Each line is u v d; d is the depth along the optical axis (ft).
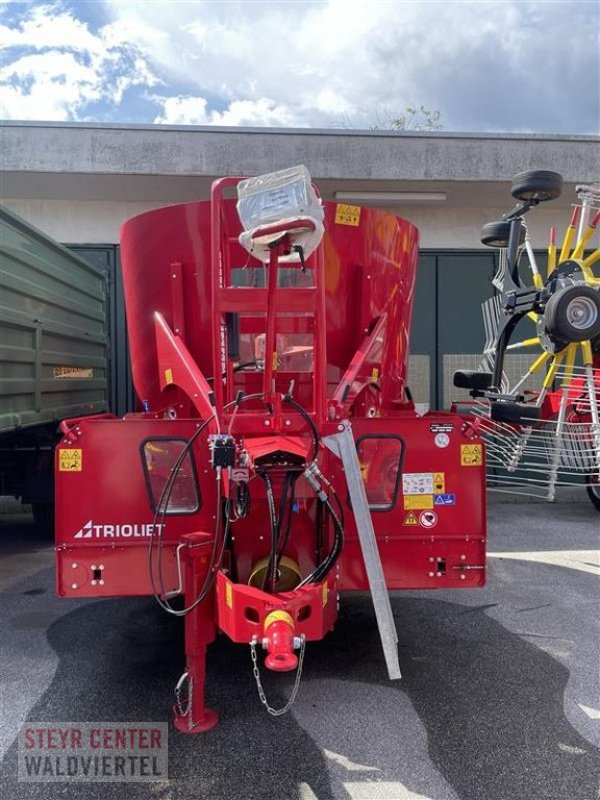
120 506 10.27
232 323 10.03
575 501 26.78
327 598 9.28
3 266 15.52
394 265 13.15
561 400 14.78
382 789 8.32
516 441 15.39
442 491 10.75
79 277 22.15
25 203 28.19
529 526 22.65
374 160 25.54
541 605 14.93
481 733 9.62
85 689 11.00
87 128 24.54
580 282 14.03
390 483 10.71
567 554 19.19
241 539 10.23
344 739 9.46
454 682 11.24
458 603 15.08
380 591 9.12
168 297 12.56
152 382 13.25
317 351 9.20
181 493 10.35
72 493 10.19
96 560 10.25
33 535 22.07
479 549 10.80
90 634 13.44
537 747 9.27
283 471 8.87
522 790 8.31
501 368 16.62
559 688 11.00
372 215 12.60
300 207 7.88
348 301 12.57
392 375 13.53
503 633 13.35
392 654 8.99
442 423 10.76
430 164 25.71
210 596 9.75
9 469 20.34
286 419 9.27
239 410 11.07
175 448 10.33
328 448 9.40
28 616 14.49
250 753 9.09
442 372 29.68
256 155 25.11
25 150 24.39
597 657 12.21
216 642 12.98
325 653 12.42
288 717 10.06
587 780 8.52
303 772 8.67
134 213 28.48
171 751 9.16
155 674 11.58
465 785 8.41
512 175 25.91
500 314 16.88
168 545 10.31
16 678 11.43
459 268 29.73
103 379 24.93
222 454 8.62
